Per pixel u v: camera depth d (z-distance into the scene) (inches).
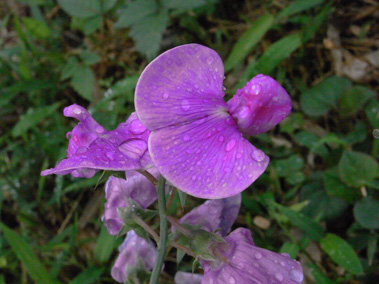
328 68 7.0
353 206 5.7
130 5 6.4
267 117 2.5
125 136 2.7
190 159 2.4
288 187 6.1
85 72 6.9
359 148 6.1
